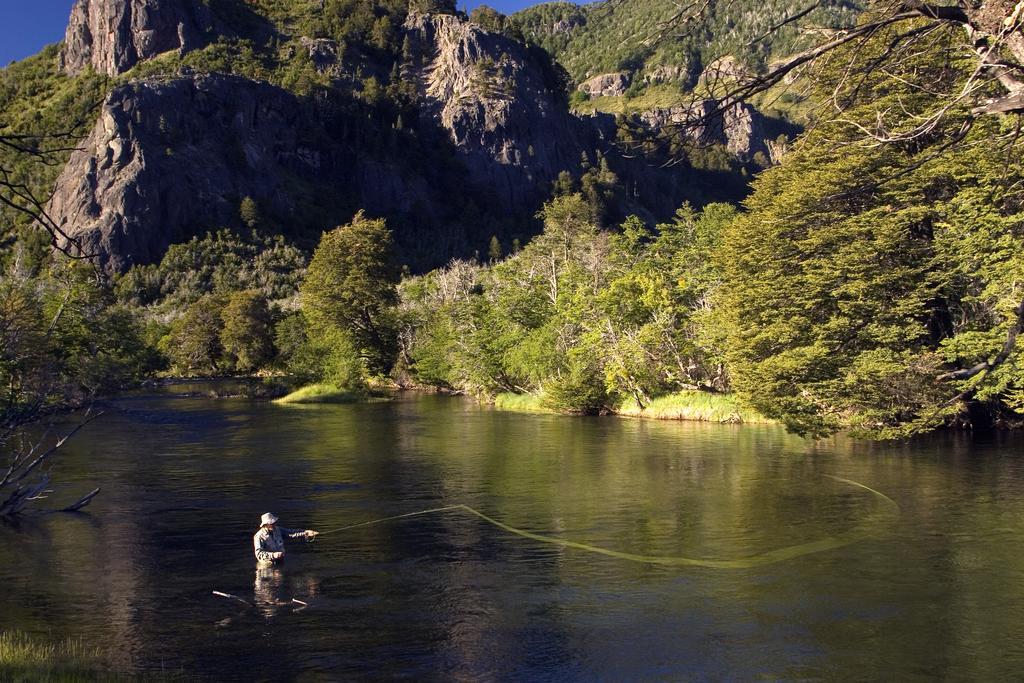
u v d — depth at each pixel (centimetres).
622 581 1619
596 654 1252
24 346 2711
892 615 1406
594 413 5503
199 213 18212
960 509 2219
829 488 2562
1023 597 1488
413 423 4834
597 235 8062
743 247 4053
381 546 1905
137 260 16638
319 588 1589
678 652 1256
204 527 2098
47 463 3181
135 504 2388
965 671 1173
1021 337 3175
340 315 8825
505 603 1491
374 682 1152
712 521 2125
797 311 3750
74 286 5219
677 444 3731
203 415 5369
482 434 4216
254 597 1535
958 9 763
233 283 14875
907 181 3338
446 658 1238
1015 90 763
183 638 1320
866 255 3544
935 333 3906
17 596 1541
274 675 1173
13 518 2208
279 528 1845
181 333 10719
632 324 5544
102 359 5497
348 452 3512
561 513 2241
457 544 1917
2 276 3894
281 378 7794
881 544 1867
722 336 4772
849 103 865
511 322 6831
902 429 3481
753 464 3088
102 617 1423
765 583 1595
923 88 848
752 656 1237
